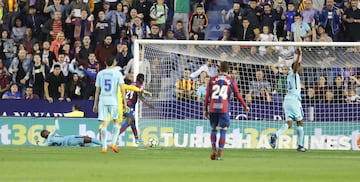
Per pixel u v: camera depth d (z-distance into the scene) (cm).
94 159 4138
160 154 4781
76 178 2869
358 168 3625
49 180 2773
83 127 6097
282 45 5903
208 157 4481
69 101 6266
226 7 7650
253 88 6228
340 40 7062
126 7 7069
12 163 3738
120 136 6100
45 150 5150
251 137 6116
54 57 6681
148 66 6244
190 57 6272
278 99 6200
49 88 6550
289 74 5559
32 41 7025
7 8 7138
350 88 6175
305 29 6981
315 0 7444
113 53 6738
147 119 6166
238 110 6166
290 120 5581
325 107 6162
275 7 7112
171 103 6206
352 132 6097
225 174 3130
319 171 3384
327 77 6216
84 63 6656
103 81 4728
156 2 7394
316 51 6244
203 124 6109
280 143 6059
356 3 7044
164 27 7162
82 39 6988
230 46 6297
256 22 7000
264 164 3866
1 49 6881
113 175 3025
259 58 6288
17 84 6694
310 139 6119
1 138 6119
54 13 7088
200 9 7125
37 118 6100
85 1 7131
